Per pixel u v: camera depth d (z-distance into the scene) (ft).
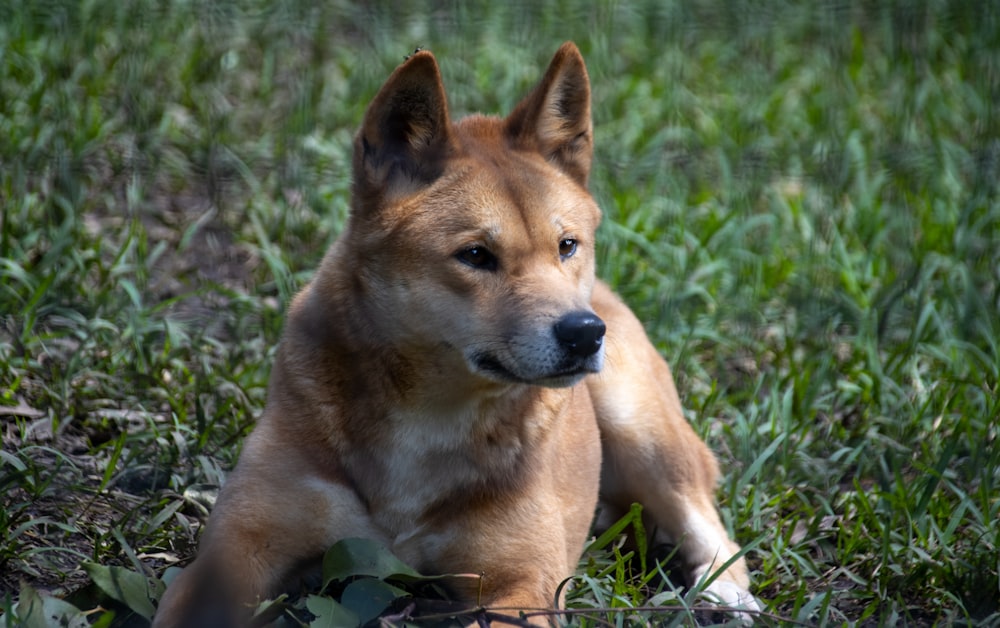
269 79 38.81
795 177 37.22
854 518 22.03
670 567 21.20
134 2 40.40
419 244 17.07
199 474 21.27
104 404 23.34
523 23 45.55
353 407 17.21
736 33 47.19
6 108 33.47
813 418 25.25
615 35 46.39
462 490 17.38
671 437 21.38
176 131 35.19
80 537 19.30
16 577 17.79
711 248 31.94
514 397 17.65
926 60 44.24
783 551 20.67
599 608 16.55
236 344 26.35
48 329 25.50
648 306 29.12
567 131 19.40
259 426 17.70
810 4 49.11
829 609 18.56
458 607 17.11
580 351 16.61
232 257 30.42
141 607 16.17
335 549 16.47
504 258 17.17
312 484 17.04
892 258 32.17
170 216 31.58
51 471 20.51
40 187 30.25
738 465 24.11
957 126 40.09
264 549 16.92
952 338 27.12
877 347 27.99
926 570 19.56
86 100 34.53
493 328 16.90
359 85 39.04
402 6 46.52
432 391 17.20
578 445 19.76
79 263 26.61
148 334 25.50
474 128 19.07
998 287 28.68
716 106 41.24
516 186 17.62
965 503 20.72
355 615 15.74
